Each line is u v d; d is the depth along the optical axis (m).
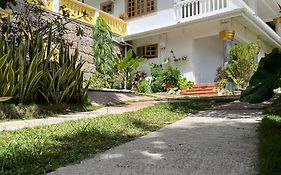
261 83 3.57
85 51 14.70
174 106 7.69
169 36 16.48
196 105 8.02
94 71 14.92
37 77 6.79
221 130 4.49
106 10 19.36
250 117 5.67
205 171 2.58
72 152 3.26
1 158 2.90
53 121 5.78
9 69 6.20
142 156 3.12
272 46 19.19
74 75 7.90
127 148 3.48
